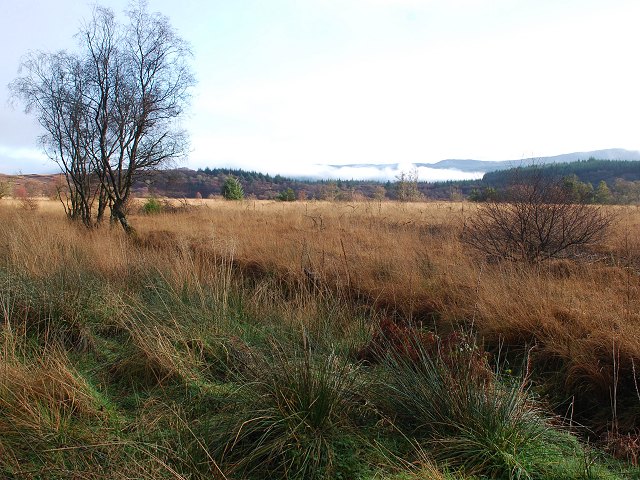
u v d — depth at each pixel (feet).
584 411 12.59
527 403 10.97
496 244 24.41
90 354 13.99
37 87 43.68
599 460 9.66
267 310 17.78
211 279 19.45
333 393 10.35
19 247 23.77
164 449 9.00
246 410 10.07
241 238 32.27
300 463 8.92
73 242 27.40
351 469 8.88
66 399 10.78
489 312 16.84
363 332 15.84
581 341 13.87
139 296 18.25
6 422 9.69
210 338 14.56
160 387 12.12
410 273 21.72
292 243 29.27
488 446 9.16
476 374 10.81
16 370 11.05
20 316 14.97
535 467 8.96
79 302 16.33
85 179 45.88
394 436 10.09
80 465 8.72
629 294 16.74
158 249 30.45
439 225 41.75
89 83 41.09
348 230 38.06
